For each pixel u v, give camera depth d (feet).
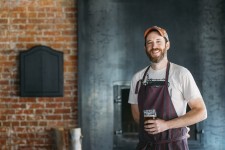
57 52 16.83
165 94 9.77
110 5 16.97
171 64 9.99
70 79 17.12
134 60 16.99
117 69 16.98
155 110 9.78
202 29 17.07
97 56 16.93
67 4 17.20
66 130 16.14
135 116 10.79
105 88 16.97
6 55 17.04
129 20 16.99
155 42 9.69
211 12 17.07
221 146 16.98
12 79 17.06
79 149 11.27
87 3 16.92
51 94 16.80
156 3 17.02
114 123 16.94
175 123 9.48
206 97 17.07
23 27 17.12
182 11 17.03
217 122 17.02
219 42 17.11
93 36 16.93
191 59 17.04
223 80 17.11
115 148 16.93
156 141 9.82
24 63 16.72
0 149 17.03
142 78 10.21
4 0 17.12
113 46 16.97
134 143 16.97
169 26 17.02
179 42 17.03
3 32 17.07
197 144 16.89
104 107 16.96
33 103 17.08
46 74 16.79
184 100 9.88
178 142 9.77
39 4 17.16
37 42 17.12
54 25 17.16
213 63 17.11
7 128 17.03
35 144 17.06
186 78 9.70
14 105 17.06
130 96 10.70
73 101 17.13
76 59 17.15
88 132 16.89
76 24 17.19
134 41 16.99
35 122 17.08
